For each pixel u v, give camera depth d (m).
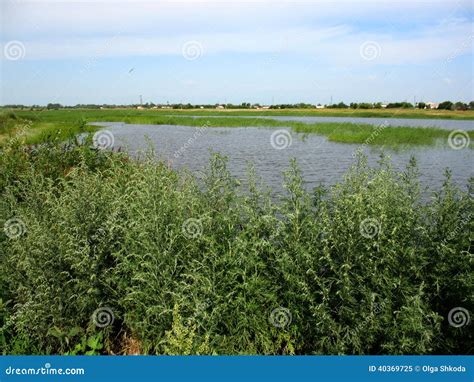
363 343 3.86
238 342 3.91
